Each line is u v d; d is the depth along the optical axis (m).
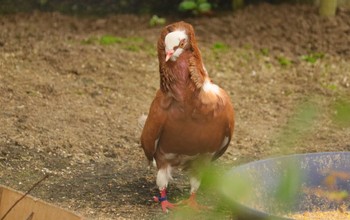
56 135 12.27
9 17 18.45
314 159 9.48
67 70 15.23
